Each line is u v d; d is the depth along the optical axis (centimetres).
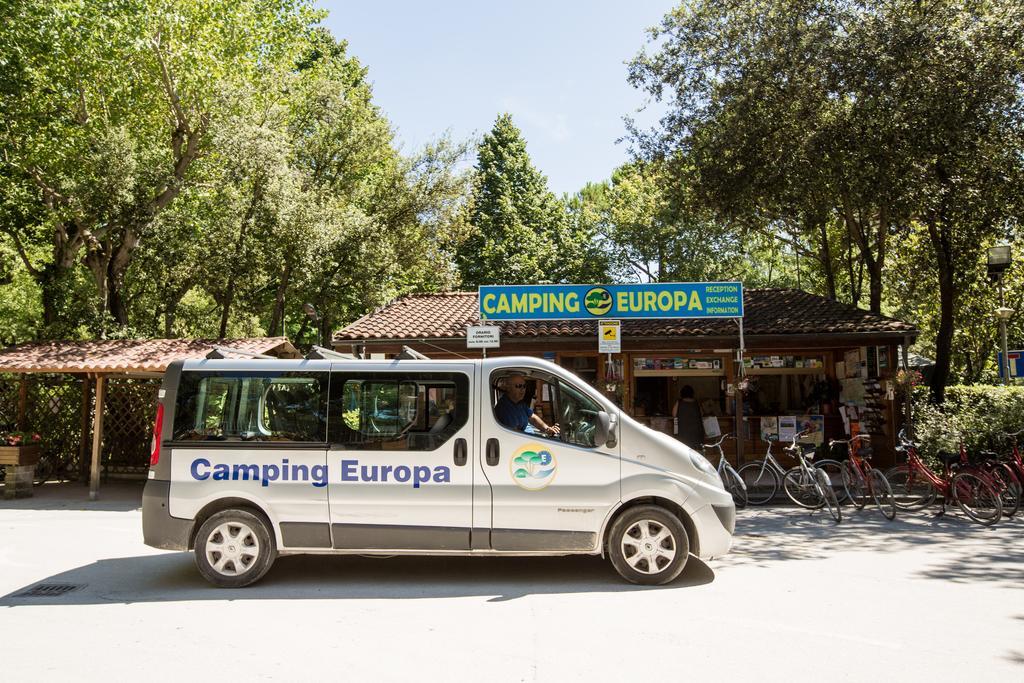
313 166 3036
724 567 750
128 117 2173
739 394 1453
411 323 1731
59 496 1320
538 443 677
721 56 1772
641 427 688
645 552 672
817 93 1605
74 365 1287
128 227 2052
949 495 1076
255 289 2828
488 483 672
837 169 1584
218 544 672
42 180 2042
